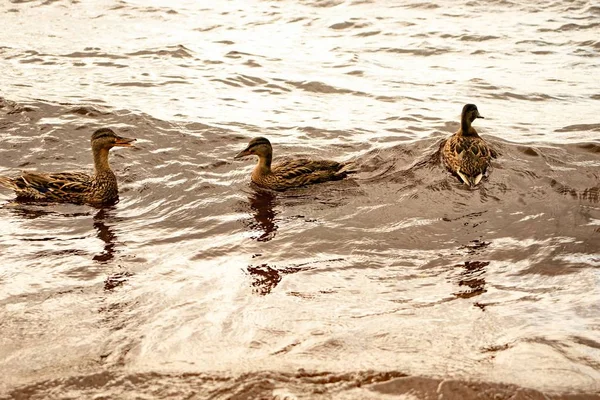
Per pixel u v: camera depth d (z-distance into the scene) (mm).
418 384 6516
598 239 10375
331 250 10164
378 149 13766
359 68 20344
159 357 7305
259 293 8812
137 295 8758
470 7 27797
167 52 21359
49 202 11961
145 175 12977
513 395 6285
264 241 10461
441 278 9273
